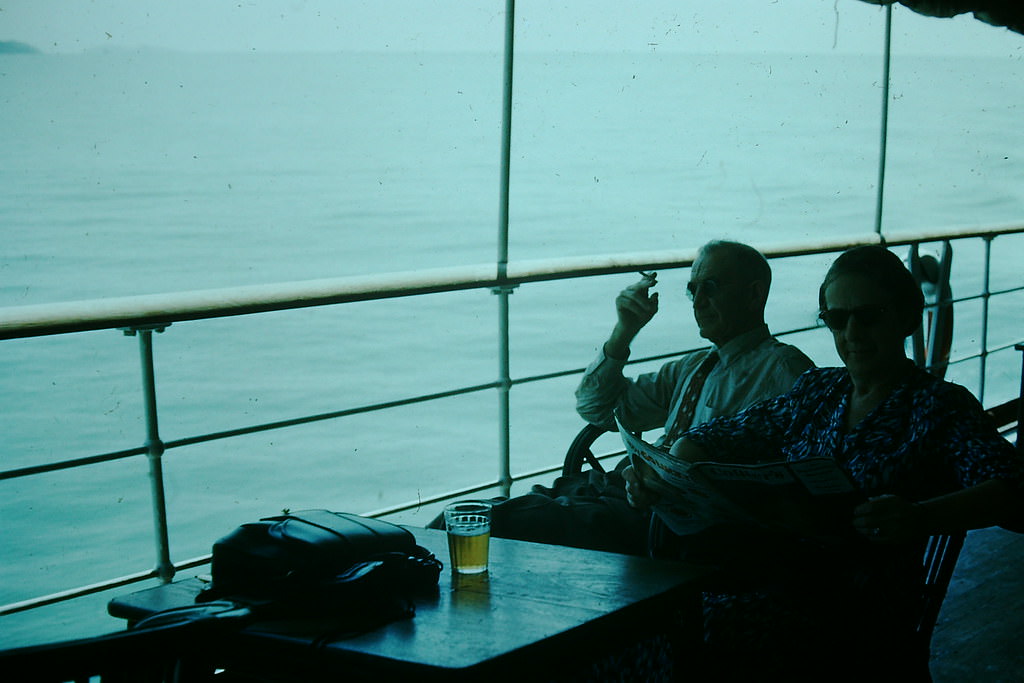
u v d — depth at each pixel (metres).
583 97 40.00
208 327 18.08
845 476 1.58
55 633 7.10
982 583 3.22
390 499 10.89
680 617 1.66
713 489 1.67
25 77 38.34
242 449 12.30
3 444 12.17
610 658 1.57
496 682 1.27
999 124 37.88
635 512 2.30
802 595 1.79
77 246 24.94
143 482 10.94
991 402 11.07
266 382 15.49
